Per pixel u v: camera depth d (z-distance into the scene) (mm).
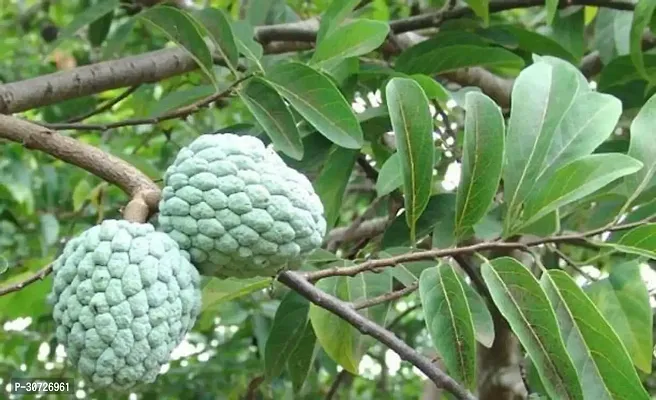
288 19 1544
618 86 1346
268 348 1210
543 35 1369
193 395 1866
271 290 1033
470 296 1054
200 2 1830
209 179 932
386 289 1144
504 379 1376
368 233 1378
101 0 1505
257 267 945
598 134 1064
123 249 908
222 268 947
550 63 1072
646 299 1057
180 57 1300
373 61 1334
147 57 1286
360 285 1143
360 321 1014
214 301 1144
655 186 1134
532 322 979
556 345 968
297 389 1229
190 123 1839
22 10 2482
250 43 1221
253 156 945
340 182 1203
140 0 1371
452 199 1175
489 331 1043
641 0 1241
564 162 1061
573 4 1387
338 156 1197
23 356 1894
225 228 928
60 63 1932
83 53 1981
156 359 906
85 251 911
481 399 1393
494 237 1175
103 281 898
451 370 988
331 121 1112
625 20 1421
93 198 1391
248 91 1138
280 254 939
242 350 1924
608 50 1460
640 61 1267
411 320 2031
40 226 1741
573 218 1288
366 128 1267
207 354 2109
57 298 917
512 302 984
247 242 929
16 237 1842
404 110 1022
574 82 1060
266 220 928
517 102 1053
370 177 1359
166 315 906
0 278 1434
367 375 2539
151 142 2027
